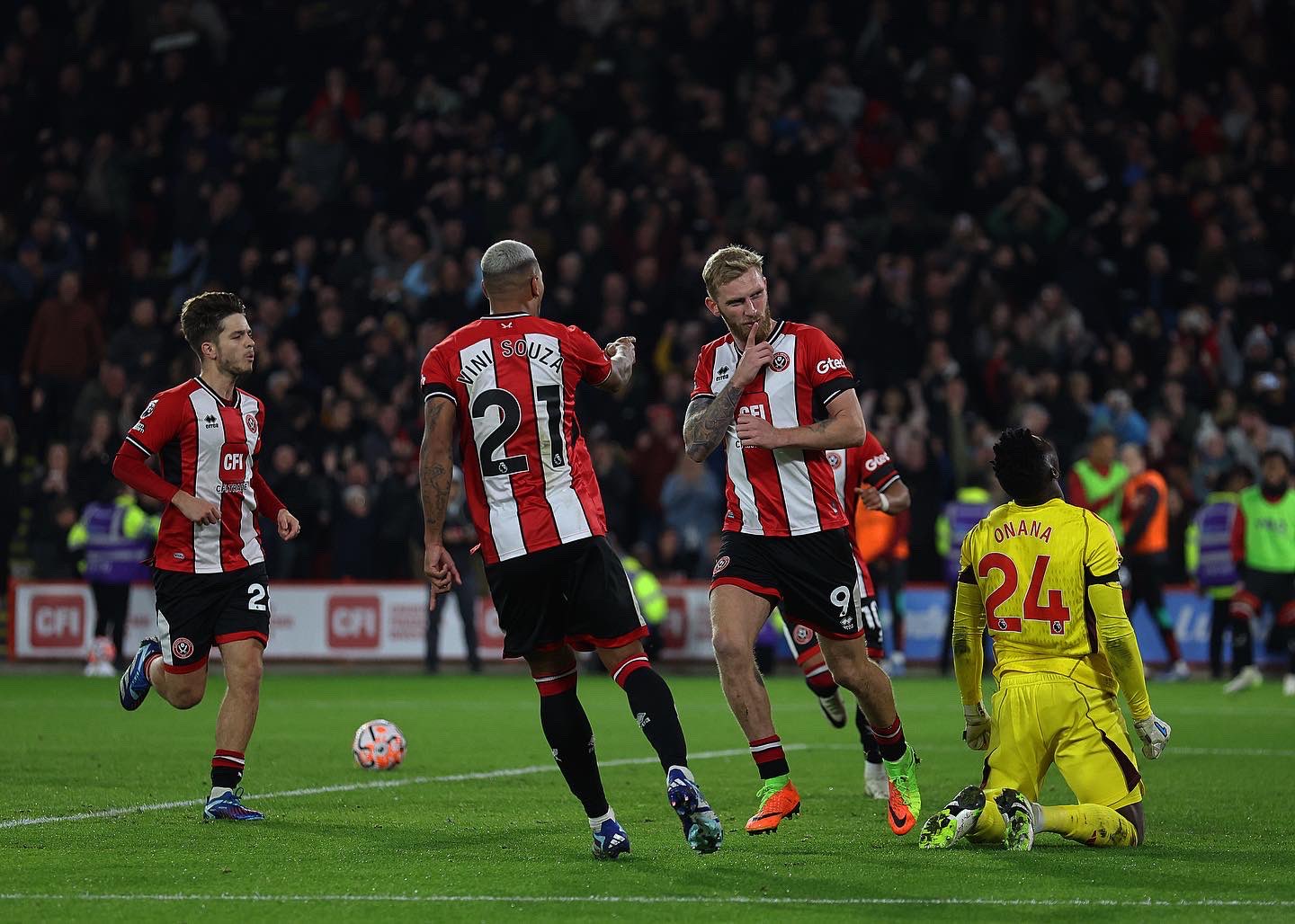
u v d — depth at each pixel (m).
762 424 22.48
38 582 71.25
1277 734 41.38
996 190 84.25
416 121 87.06
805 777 31.98
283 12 93.69
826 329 74.56
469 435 21.28
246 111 98.38
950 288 77.00
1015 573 22.34
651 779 31.20
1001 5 91.81
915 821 23.66
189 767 33.25
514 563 20.88
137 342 76.00
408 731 42.44
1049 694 22.22
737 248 23.30
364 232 82.81
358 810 26.61
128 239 85.19
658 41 90.44
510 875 19.88
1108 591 21.77
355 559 70.50
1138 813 22.17
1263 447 71.12
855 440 22.56
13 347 78.69
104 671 66.31
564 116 86.69
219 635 26.28
